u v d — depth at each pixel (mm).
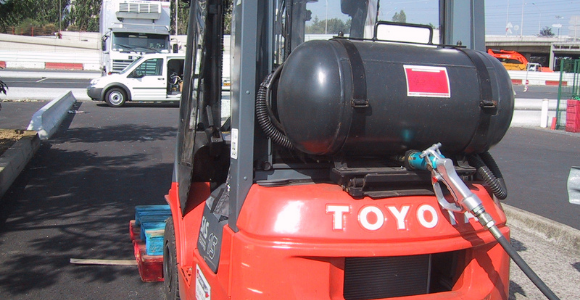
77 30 73875
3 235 5926
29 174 8734
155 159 10258
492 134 2553
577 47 69062
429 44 2840
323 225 2355
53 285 4691
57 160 9867
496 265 2736
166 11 22750
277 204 2400
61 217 6621
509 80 2611
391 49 2490
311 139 2354
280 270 2334
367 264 2623
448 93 2430
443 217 2545
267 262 2344
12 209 6910
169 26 22922
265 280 2344
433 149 2391
